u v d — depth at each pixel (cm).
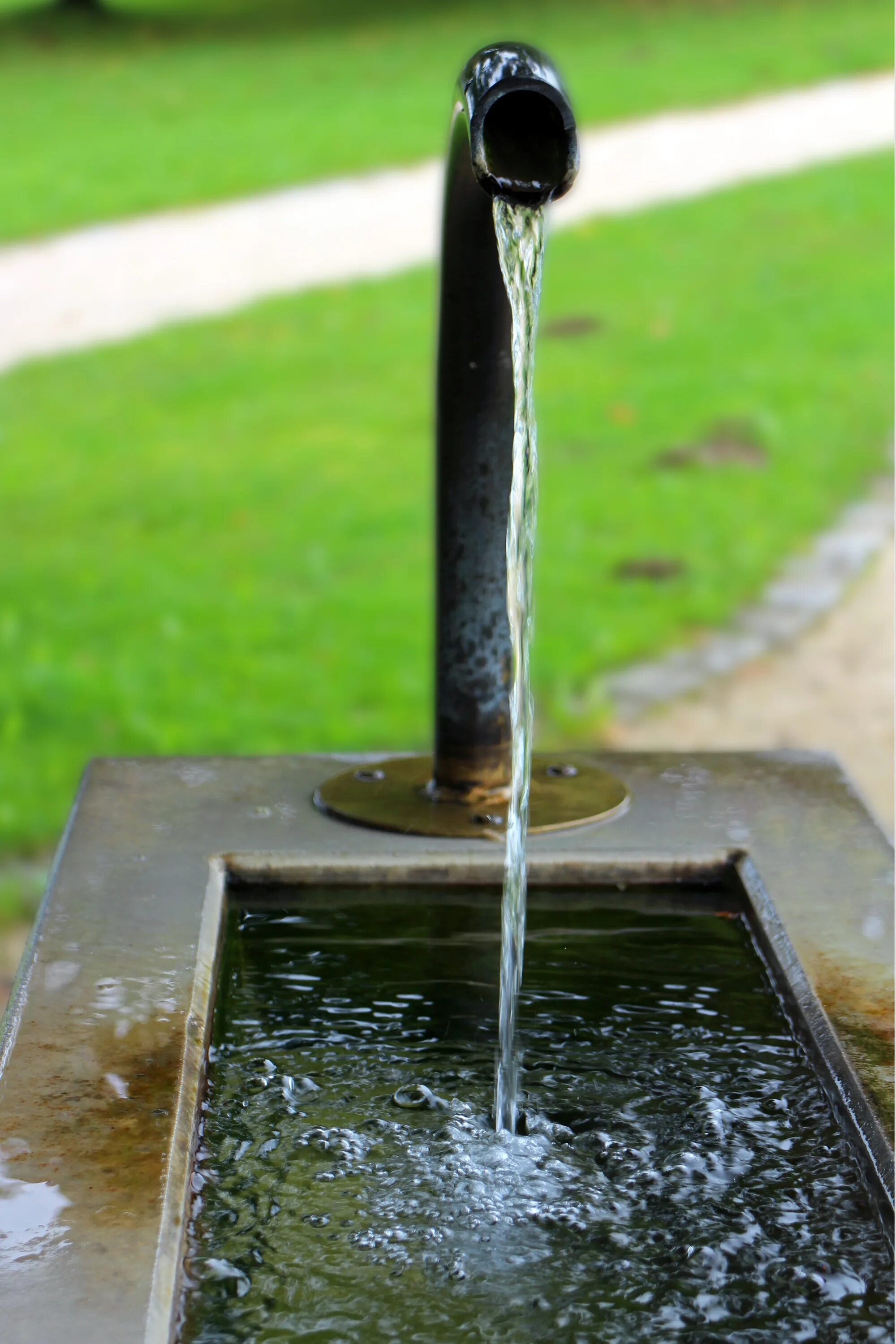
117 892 162
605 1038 143
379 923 166
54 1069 127
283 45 1930
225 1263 109
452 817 182
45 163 1375
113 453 753
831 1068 131
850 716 466
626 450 742
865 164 1350
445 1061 140
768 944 155
